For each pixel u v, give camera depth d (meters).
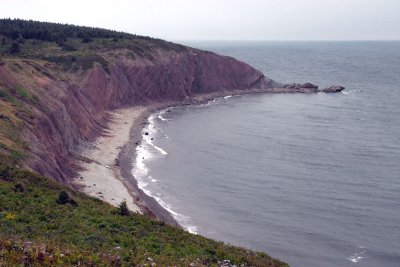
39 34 110.62
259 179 58.88
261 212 48.16
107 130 79.88
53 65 85.88
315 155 70.44
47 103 60.12
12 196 26.94
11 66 63.06
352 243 41.56
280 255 39.25
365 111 110.56
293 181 58.12
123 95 102.25
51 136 54.41
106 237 23.34
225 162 66.38
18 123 47.06
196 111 111.00
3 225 21.70
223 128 90.56
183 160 66.62
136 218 29.20
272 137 82.75
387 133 85.94
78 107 73.12
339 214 47.69
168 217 45.28
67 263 17.06
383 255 39.56
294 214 47.66
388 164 65.56
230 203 50.47
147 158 66.25
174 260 21.45
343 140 80.44
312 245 41.16
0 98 51.38
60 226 23.81
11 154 38.06
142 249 22.38
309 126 92.88
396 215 47.47
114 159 62.78
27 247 17.75
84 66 94.19
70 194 32.25
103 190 48.03
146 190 52.91
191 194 52.88
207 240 28.36
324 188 55.56
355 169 63.25
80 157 58.97
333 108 115.56
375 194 53.47
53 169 45.41
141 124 89.75
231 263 24.33
